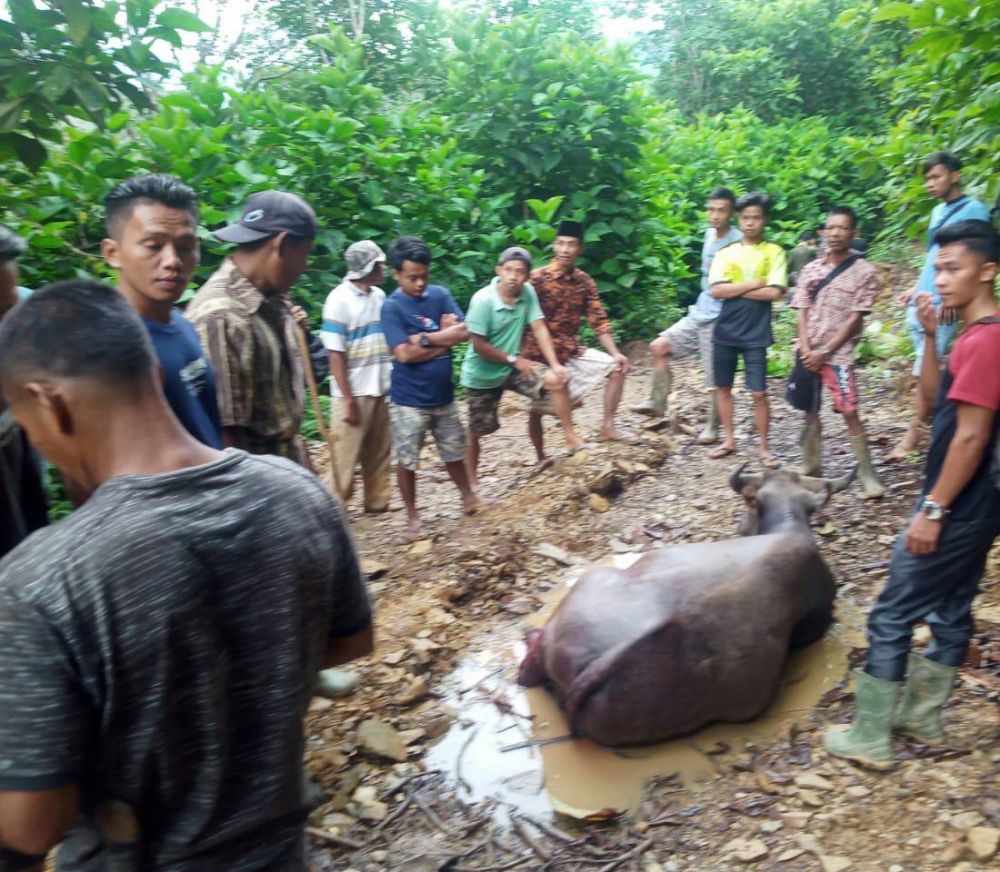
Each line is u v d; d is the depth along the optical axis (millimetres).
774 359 8969
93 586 1306
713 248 6961
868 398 7863
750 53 18719
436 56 15258
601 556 5387
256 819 1514
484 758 3602
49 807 1313
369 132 8844
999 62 4422
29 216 6156
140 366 1475
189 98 7902
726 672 3582
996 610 4234
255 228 3100
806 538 4223
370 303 5629
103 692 1334
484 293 5863
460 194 9141
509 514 5797
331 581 1623
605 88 10062
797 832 3021
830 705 3795
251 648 1462
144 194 2619
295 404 3461
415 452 5500
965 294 2936
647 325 10344
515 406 8391
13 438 2568
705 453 6758
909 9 4316
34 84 4238
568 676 3631
